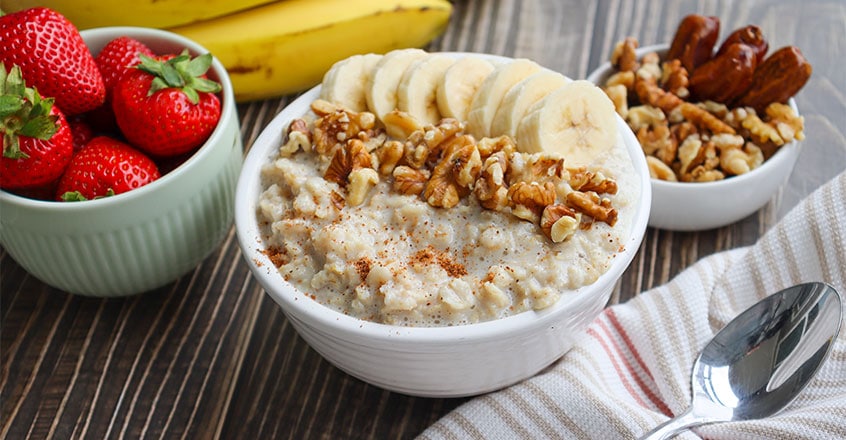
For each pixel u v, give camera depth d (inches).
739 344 21.5
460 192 20.9
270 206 20.9
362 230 20.6
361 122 21.6
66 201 21.4
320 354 21.8
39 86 21.8
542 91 21.7
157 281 23.1
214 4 25.2
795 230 22.8
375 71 22.2
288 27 25.4
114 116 23.2
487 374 20.7
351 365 20.9
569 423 20.8
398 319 19.8
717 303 22.7
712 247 24.3
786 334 21.3
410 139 21.4
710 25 25.1
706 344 21.8
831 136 25.9
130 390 22.3
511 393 21.2
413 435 21.8
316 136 21.5
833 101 26.5
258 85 26.0
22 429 21.9
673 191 23.5
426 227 20.6
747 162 24.0
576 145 21.5
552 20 28.3
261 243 20.8
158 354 22.8
